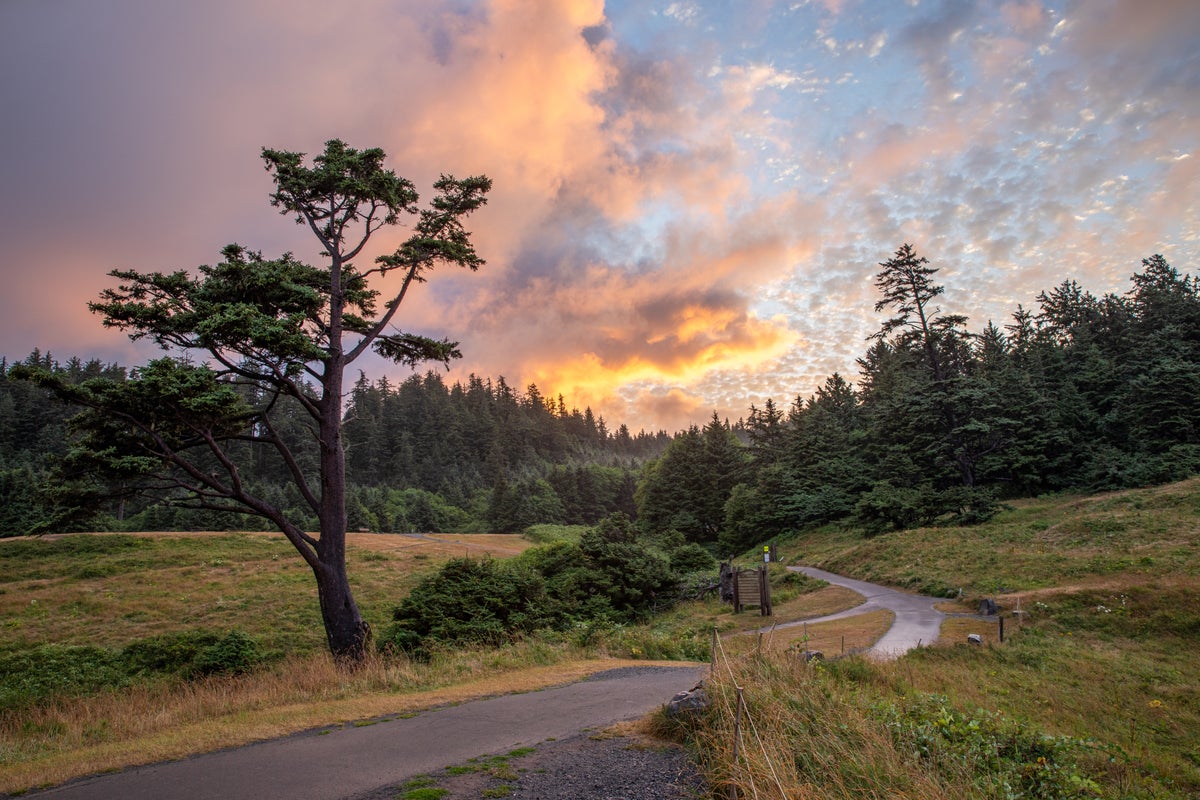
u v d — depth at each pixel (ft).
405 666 46.60
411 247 69.36
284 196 65.67
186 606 107.96
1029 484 183.73
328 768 20.66
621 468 543.80
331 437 61.82
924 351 191.72
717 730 20.95
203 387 54.03
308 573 132.77
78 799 18.38
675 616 99.50
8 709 42.32
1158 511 115.65
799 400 290.56
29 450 302.86
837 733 20.52
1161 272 243.40
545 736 24.30
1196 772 32.32
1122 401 186.80
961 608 87.51
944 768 20.42
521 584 76.84
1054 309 284.82
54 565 130.82
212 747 24.13
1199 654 63.21
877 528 171.63
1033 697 47.85
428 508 339.57
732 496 246.88
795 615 92.02
